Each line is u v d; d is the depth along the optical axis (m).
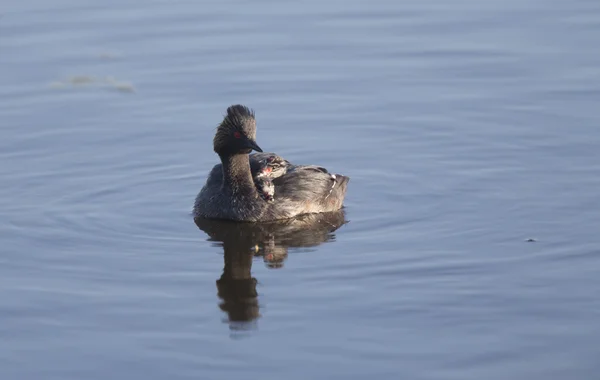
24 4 28.17
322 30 26.73
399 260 15.34
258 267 15.23
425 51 25.48
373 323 13.29
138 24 27.00
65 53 25.30
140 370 12.20
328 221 17.38
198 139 21.28
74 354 12.59
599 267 14.82
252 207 17.41
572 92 23.02
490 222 16.84
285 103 23.02
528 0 28.58
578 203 17.52
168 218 17.56
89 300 14.09
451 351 12.53
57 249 15.98
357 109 22.62
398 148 20.78
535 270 14.79
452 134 21.25
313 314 13.57
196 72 24.47
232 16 27.62
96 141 21.14
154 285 14.60
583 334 12.84
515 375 11.99
